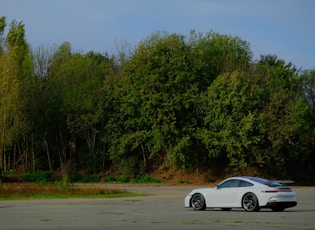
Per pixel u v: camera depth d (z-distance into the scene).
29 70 71.81
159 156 71.88
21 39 61.94
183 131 64.50
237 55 77.75
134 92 64.94
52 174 67.88
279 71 79.00
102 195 38.28
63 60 77.06
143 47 66.81
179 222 17.28
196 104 64.62
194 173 67.56
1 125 59.91
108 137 68.88
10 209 24.47
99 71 73.50
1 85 59.56
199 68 66.56
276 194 22.02
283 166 69.00
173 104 64.00
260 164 65.00
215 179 66.75
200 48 76.12
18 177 65.06
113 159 70.12
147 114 64.31
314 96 84.50
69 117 68.94
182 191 46.50
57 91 71.25
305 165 74.81
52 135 72.62
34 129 71.06
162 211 22.88
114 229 14.97
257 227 15.45
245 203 22.48
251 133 62.28
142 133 65.62
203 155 69.12
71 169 71.50
